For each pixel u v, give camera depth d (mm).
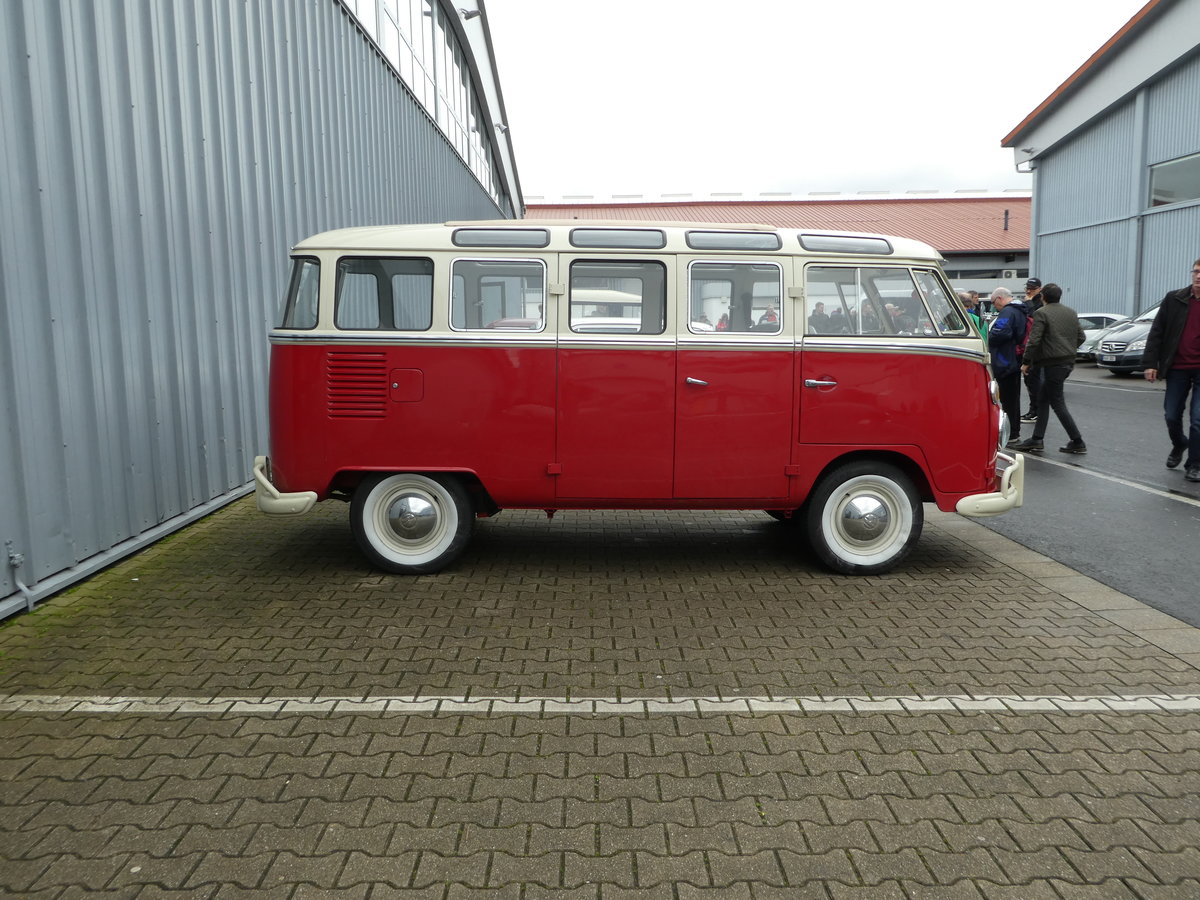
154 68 6605
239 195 8188
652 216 52938
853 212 53719
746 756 3598
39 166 5223
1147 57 26516
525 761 3547
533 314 5867
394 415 5855
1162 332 9445
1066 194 33219
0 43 4910
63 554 5559
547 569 6258
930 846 2994
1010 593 5727
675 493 5984
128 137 6250
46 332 5344
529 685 4277
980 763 3543
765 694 4188
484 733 3783
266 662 4531
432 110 18031
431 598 5578
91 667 4453
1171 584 5898
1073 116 31219
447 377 5840
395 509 5992
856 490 6082
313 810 3188
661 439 5918
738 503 6059
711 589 5816
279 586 5789
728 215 52812
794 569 6285
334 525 7434
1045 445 11750
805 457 5984
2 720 3879
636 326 5879
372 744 3674
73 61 5590
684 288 5875
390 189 13898
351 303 5836
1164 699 4129
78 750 3613
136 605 5383
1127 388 19734
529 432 5891
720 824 3121
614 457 5926
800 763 3541
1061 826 3109
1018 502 6121
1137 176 27984
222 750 3617
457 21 20031
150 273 6570
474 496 6203
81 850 2943
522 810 3199
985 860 2916
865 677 4391
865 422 5969
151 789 3324
